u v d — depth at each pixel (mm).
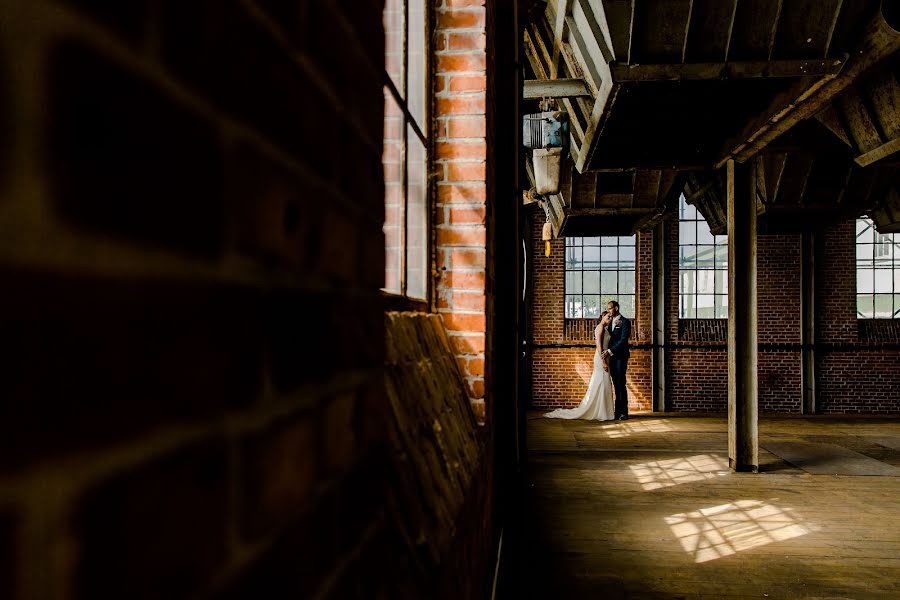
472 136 2205
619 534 4578
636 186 7129
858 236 11172
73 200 235
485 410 2195
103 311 248
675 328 11180
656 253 11195
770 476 6289
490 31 2406
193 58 317
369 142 646
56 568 222
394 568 860
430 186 2182
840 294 11000
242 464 363
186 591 301
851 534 4590
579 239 11594
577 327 11414
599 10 3412
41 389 217
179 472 298
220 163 343
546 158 4898
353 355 575
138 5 274
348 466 559
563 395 11195
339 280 546
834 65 3375
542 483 6020
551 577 3826
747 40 3375
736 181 6219
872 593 3623
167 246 292
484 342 2188
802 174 7418
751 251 6309
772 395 11094
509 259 3211
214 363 333
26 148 216
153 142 283
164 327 288
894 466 6754
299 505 444
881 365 10898
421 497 1162
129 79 268
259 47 391
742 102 4199
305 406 459
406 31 1791
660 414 10742
